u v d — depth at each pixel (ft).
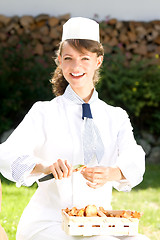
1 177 25.02
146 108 32.99
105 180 10.46
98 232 9.59
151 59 33.71
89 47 10.95
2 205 19.13
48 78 32.14
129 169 10.77
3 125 31.32
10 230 16.15
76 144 11.10
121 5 34.96
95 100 11.59
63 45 11.12
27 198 20.65
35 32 33.76
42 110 11.32
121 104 32.14
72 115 11.30
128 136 11.48
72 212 9.79
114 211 10.19
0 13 34.06
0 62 31.99
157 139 32.96
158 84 32.37
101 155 11.18
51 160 11.08
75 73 11.00
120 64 33.06
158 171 29.09
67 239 9.87
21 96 32.14
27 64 32.22
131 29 34.45
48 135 11.10
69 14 34.30
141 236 9.97
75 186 10.86
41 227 10.58
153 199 22.18
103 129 11.44
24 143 10.85
